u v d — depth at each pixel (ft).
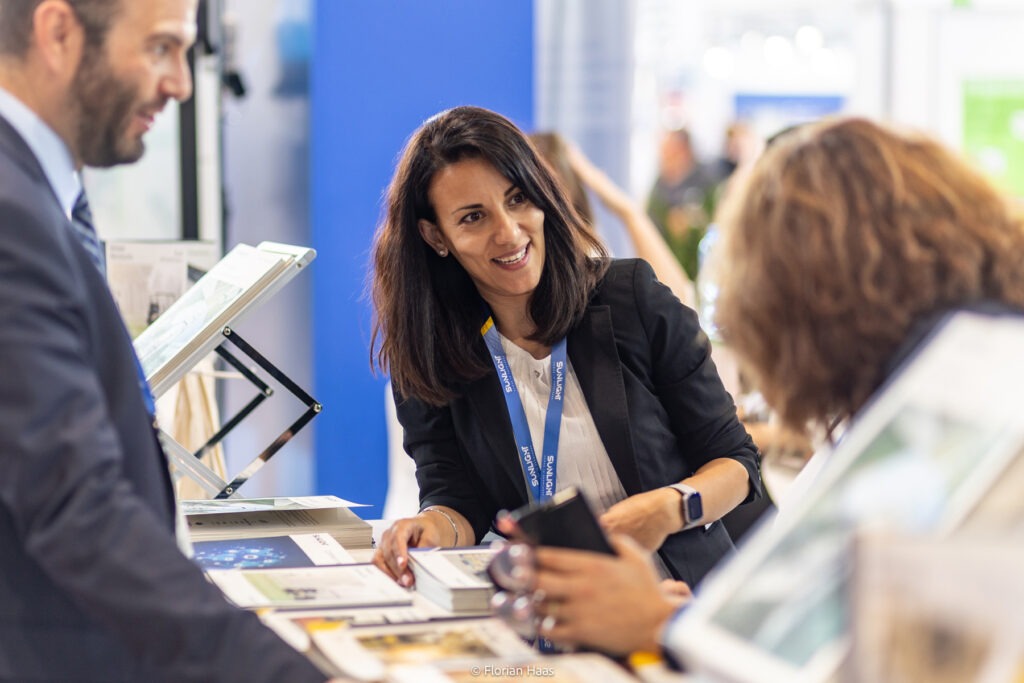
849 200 3.60
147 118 4.28
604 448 6.70
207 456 8.35
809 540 3.11
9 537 3.97
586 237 7.00
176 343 6.78
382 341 7.24
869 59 16.74
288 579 5.42
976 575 2.63
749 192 3.79
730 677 3.00
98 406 3.75
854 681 2.68
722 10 17.57
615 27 17.01
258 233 15.90
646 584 3.84
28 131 4.05
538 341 6.91
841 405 3.75
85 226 4.50
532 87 15.52
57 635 4.02
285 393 15.47
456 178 6.54
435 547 6.28
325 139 15.05
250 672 3.64
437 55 15.21
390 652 4.28
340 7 14.93
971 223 3.57
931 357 3.26
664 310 6.92
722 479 6.60
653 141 17.69
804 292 3.60
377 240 7.14
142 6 4.05
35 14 3.96
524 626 3.97
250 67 15.57
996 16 16.51
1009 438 2.92
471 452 6.97
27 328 3.62
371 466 15.34
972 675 2.60
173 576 3.68
